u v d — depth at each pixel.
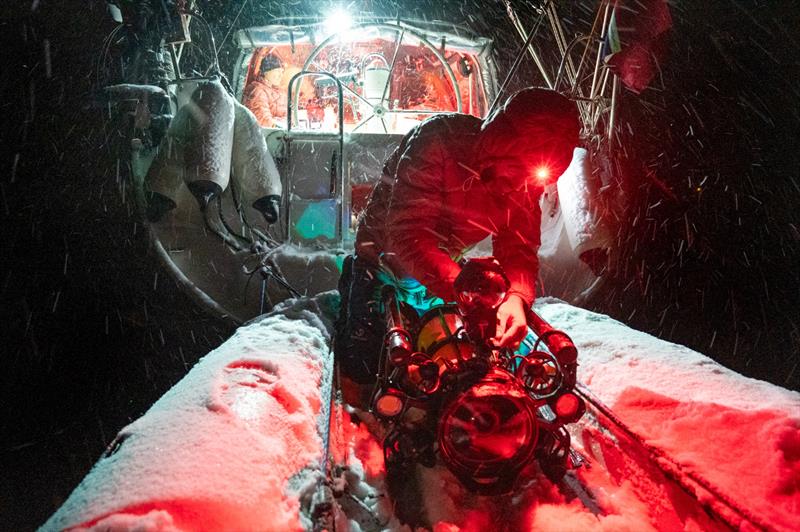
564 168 2.14
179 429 1.69
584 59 4.45
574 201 4.23
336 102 6.12
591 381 2.54
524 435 1.70
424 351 2.19
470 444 1.71
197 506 1.33
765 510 1.52
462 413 1.69
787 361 5.36
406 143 2.51
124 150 4.23
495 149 2.08
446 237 2.43
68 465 4.19
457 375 1.76
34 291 5.78
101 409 4.76
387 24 5.23
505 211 2.33
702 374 2.28
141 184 4.23
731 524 1.55
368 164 4.49
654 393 2.17
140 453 1.56
